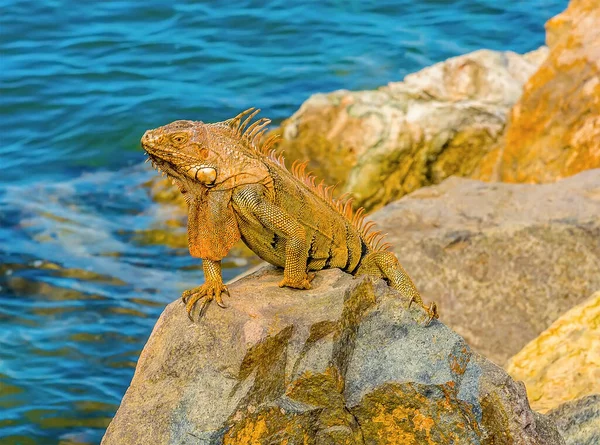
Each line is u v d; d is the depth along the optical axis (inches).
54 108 965.2
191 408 321.1
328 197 375.9
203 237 342.6
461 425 327.0
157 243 759.7
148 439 320.8
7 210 802.8
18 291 697.6
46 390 608.4
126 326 666.2
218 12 1131.3
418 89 853.2
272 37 1084.5
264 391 323.3
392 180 798.5
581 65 748.0
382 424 333.4
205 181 334.6
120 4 1147.3
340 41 1074.7
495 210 576.7
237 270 719.7
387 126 803.4
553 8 1138.0
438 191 613.0
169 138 329.1
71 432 577.6
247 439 321.7
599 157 713.6
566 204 571.8
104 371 627.5
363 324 340.8
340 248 370.3
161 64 1035.9
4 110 963.3
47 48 1064.2
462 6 1141.1
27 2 1146.7
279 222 341.1
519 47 1067.9
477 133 804.0
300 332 327.3
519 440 323.3
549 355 478.9
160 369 333.1
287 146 821.9
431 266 545.3
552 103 745.6
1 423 579.8
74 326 664.4
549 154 737.6
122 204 810.8
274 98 979.3
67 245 754.2
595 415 403.5
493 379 329.7
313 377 325.1
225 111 959.0
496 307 539.5
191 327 334.3
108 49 1060.5
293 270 344.8
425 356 332.2
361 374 333.4
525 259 545.6
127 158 898.1
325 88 997.2
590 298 503.5
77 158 897.5
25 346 645.3
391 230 566.3
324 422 330.6
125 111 955.3
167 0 1150.3
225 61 1040.2
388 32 1092.5
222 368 324.8
